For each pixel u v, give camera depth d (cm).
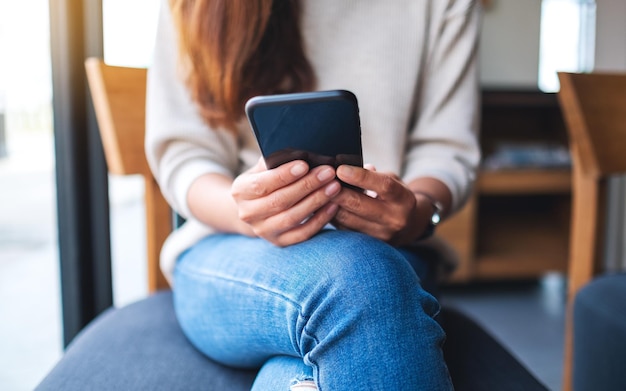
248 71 77
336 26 82
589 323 106
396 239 66
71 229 138
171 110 81
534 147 244
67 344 142
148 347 73
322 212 60
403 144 85
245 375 67
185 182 76
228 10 74
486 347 71
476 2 88
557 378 161
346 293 50
